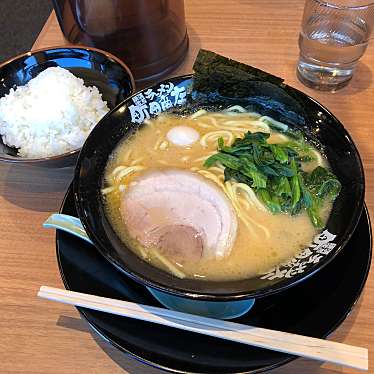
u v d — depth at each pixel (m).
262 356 0.24
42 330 0.27
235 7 0.48
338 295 0.25
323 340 0.23
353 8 0.36
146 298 0.26
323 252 0.24
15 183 0.35
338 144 0.28
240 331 0.24
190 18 0.47
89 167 0.28
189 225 0.29
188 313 0.26
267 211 0.29
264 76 0.31
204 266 0.26
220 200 0.30
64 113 0.34
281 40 0.44
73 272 0.27
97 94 0.37
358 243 0.27
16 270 0.30
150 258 0.26
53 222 0.29
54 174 0.35
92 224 0.25
